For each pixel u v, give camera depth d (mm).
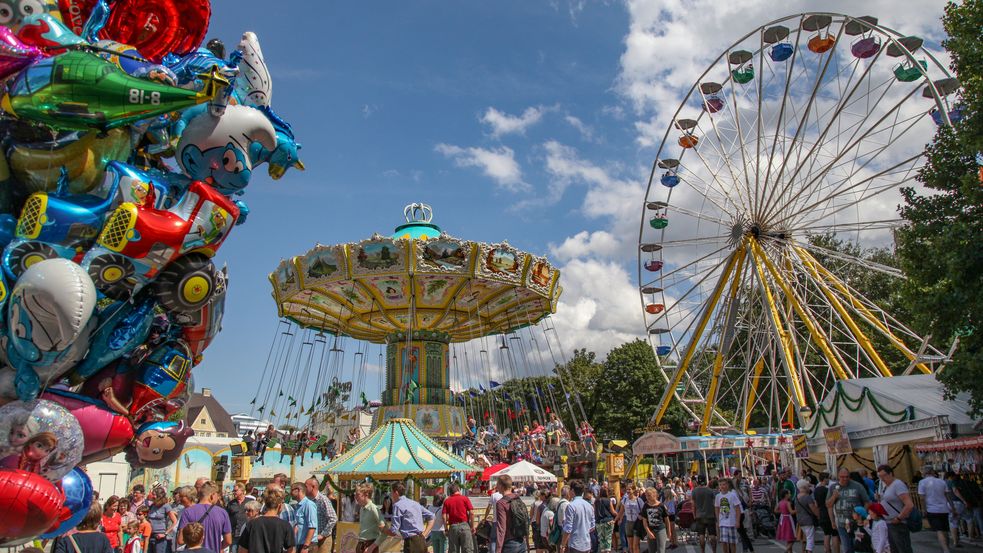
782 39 32125
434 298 28859
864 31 29672
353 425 32219
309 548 12055
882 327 32875
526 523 11633
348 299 29203
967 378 14445
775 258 34406
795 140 31562
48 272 5480
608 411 62969
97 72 5766
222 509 9828
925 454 17828
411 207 29688
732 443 29906
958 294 14648
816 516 14273
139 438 6746
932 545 15602
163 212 6262
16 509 5316
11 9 5906
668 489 19766
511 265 26828
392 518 11578
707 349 37906
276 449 33344
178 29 7031
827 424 22547
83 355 6141
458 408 29766
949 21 15930
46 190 6117
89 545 7430
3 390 5805
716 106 36125
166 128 7121
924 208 16406
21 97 5750
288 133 7602
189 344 7062
